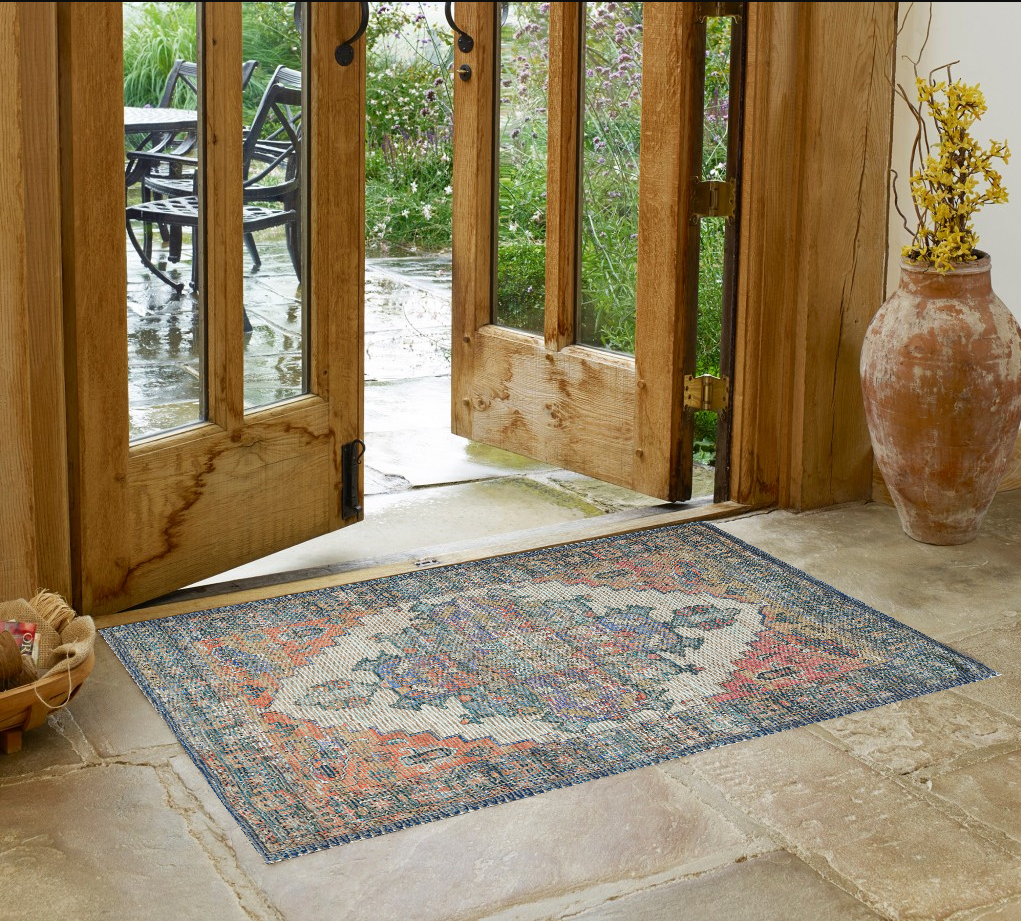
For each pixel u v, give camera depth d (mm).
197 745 2287
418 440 4199
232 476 2959
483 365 3924
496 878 1938
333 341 3133
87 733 2324
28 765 2217
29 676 2293
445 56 7801
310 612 2834
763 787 2195
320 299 3072
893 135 3525
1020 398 3160
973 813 2131
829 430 3535
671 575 3070
